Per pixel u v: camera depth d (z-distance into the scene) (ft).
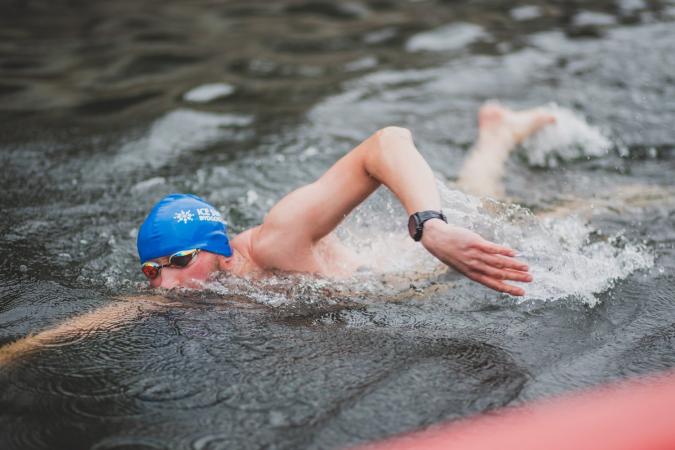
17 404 6.76
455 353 7.47
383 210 10.49
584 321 8.08
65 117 16.35
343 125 15.67
